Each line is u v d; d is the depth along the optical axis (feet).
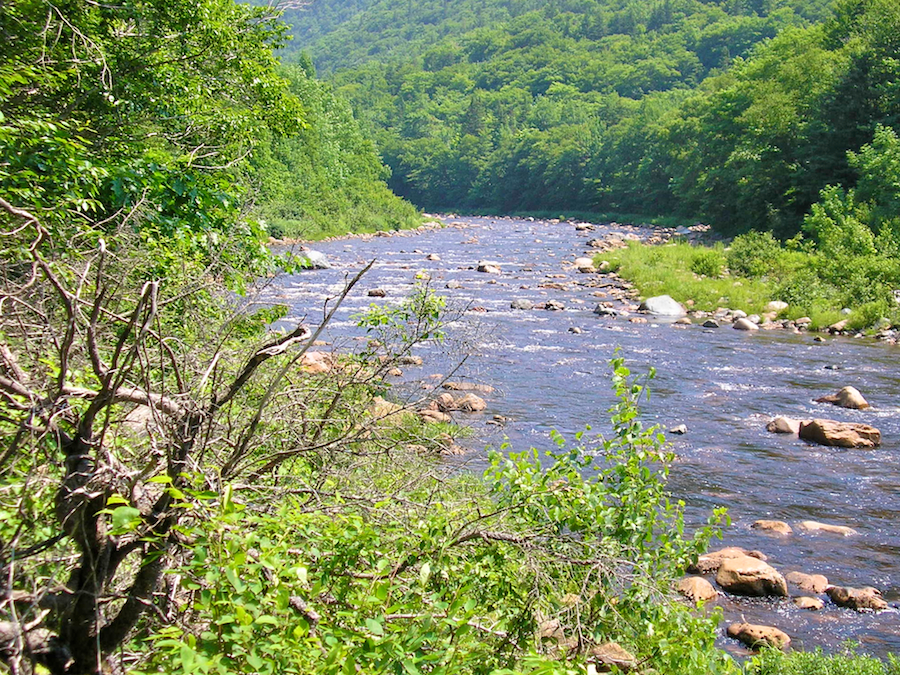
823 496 36.19
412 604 10.52
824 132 143.23
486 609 13.14
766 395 54.29
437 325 16.35
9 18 28.02
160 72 37.68
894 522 33.35
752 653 22.98
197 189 28.63
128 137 33.45
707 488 37.04
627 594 14.30
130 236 14.67
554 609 12.89
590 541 14.58
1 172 20.49
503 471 15.42
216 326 13.23
